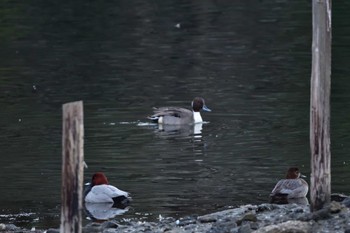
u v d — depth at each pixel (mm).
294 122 25938
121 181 20062
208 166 21234
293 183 18688
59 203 18391
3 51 39344
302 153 22266
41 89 31469
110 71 34531
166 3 50906
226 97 29656
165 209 17766
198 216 16797
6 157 22359
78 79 33156
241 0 51281
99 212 17969
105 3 51250
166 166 21359
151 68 35000
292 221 14250
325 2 14281
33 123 26297
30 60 37156
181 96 30047
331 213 14562
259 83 31609
